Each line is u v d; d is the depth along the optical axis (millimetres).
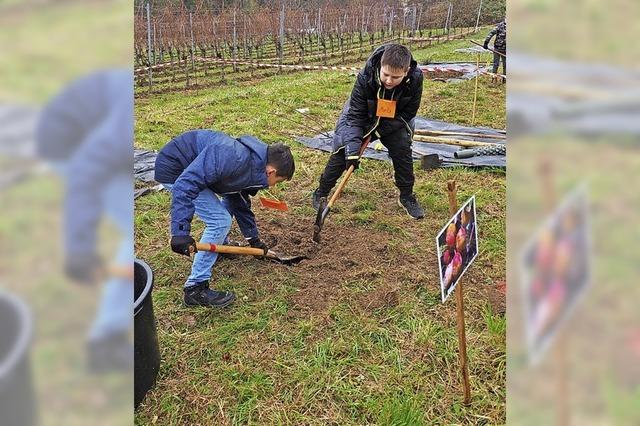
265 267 3523
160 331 2881
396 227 4129
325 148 6176
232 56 15227
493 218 4281
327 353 2717
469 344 2773
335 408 2377
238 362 2648
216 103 9078
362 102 3959
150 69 11336
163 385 2500
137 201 4637
